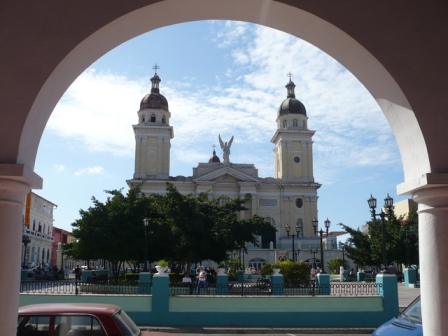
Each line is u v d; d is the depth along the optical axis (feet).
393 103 15.76
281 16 16.01
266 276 89.35
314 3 14.80
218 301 50.83
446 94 14.56
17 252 13.99
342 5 14.83
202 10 15.99
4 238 13.61
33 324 18.88
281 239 221.05
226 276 70.95
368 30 14.75
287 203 227.40
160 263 54.65
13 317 13.57
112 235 97.60
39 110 14.73
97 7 14.43
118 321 19.17
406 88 14.56
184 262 105.50
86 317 19.01
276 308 50.52
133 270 127.65
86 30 14.30
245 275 126.41
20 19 14.28
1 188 13.64
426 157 14.44
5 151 13.70
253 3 15.37
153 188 219.61
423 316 14.40
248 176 223.30
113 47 16.35
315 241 218.59
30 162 15.15
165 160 226.79
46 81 14.07
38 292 55.72
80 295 50.78
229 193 224.33
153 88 242.78
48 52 14.16
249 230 105.50
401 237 129.80
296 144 235.40
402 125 15.74
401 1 14.94
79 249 100.42
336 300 50.65
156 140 228.63
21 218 14.35
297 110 240.53
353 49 15.43
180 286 72.43
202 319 50.44
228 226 100.78
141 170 223.92
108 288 62.85
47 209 223.51
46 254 223.10
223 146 231.71
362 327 49.01
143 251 97.40
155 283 51.29
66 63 14.60
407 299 74.69
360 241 139.74
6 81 13.93
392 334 23.03
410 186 14.82
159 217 105.70
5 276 13.48
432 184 13.74
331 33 15.43
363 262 138.62
